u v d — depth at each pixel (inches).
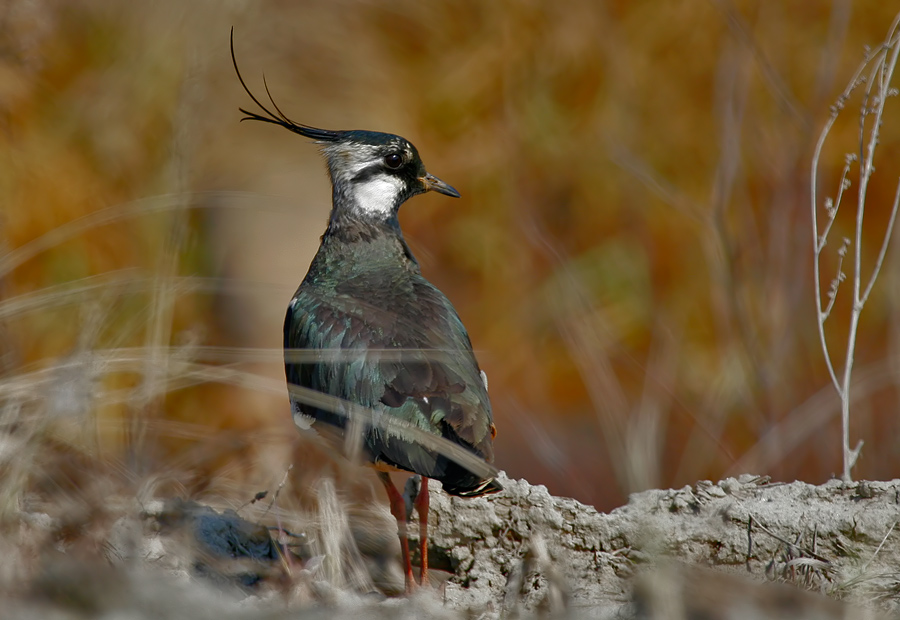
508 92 714.8
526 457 580.7
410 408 298.8
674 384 536.1
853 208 628.7
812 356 533.3
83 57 543.5
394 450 294.2
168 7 558.9
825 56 581.6
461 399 301.9
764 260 554.6
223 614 254.8
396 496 314.5
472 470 284.0
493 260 681.6
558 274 599.2
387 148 374.3
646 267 656.4
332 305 336.2
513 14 726.5
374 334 318.7
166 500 307.6
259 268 608.4
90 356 296.2
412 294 345.4
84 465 298.5
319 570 286.2
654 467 321.7
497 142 706.8
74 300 351.6
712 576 276.1
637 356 620.4
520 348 644.1
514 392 627.5
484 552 306.0
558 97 713.6
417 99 713.6
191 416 516.4
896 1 660.1
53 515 279.0
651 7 708.0
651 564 270.1
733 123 571.5
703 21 692.1
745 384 499.5
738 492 307.3
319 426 316.5
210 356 335.3
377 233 370.0
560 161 697.6
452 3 743.7
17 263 400.5
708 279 636.7
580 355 478.9
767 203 581.6
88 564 257.9
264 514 320.8
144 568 269.6
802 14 660.1
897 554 288.4
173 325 537.0
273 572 291.1
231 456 358.6
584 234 683.4
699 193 667.4
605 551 296.7
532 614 278.2
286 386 336.8
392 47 716.7
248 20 644.1
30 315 390.9
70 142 520.1
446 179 701.9
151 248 479.2
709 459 483.8
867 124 634.8
